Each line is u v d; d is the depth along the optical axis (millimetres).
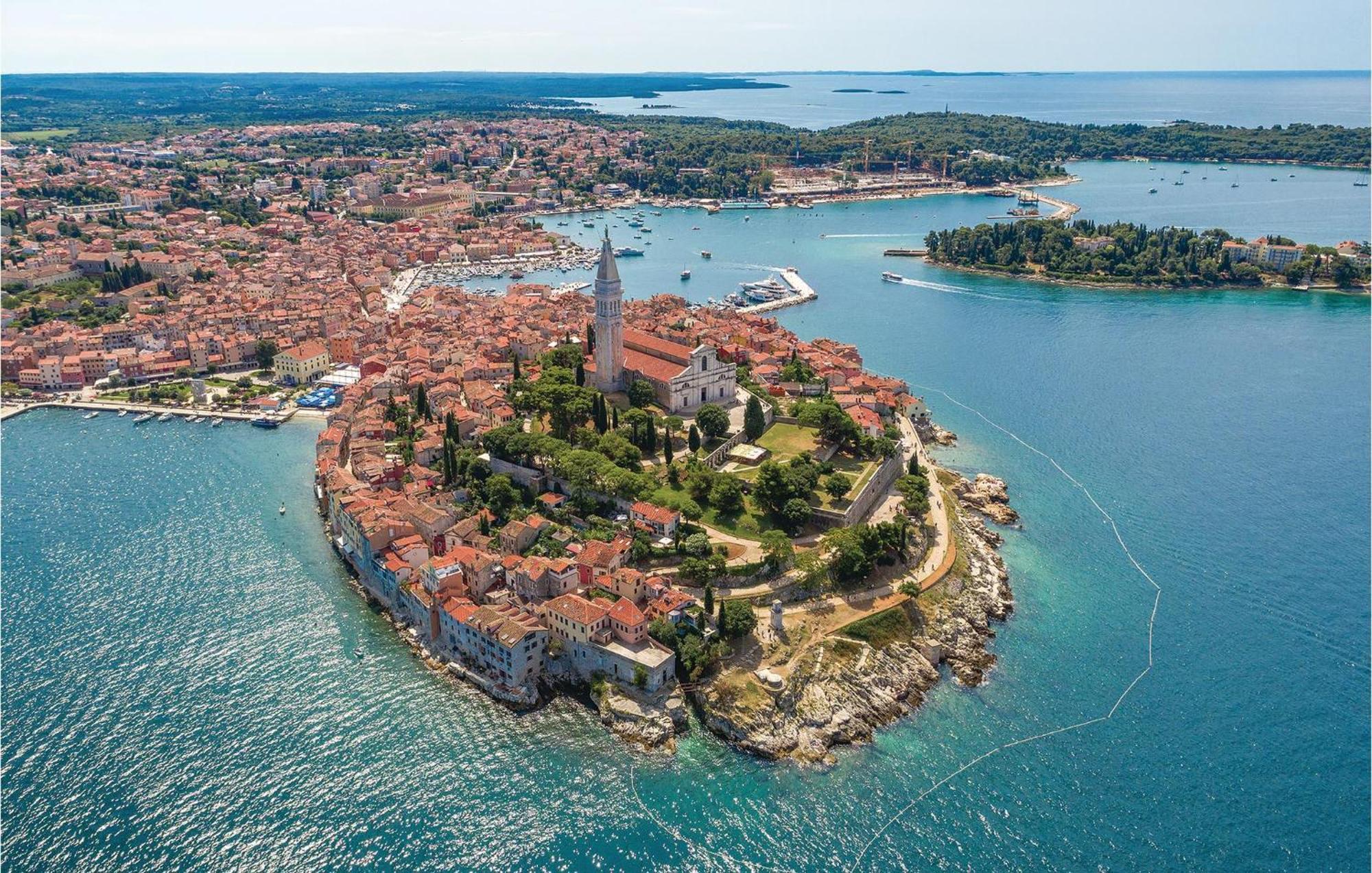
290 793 189125
